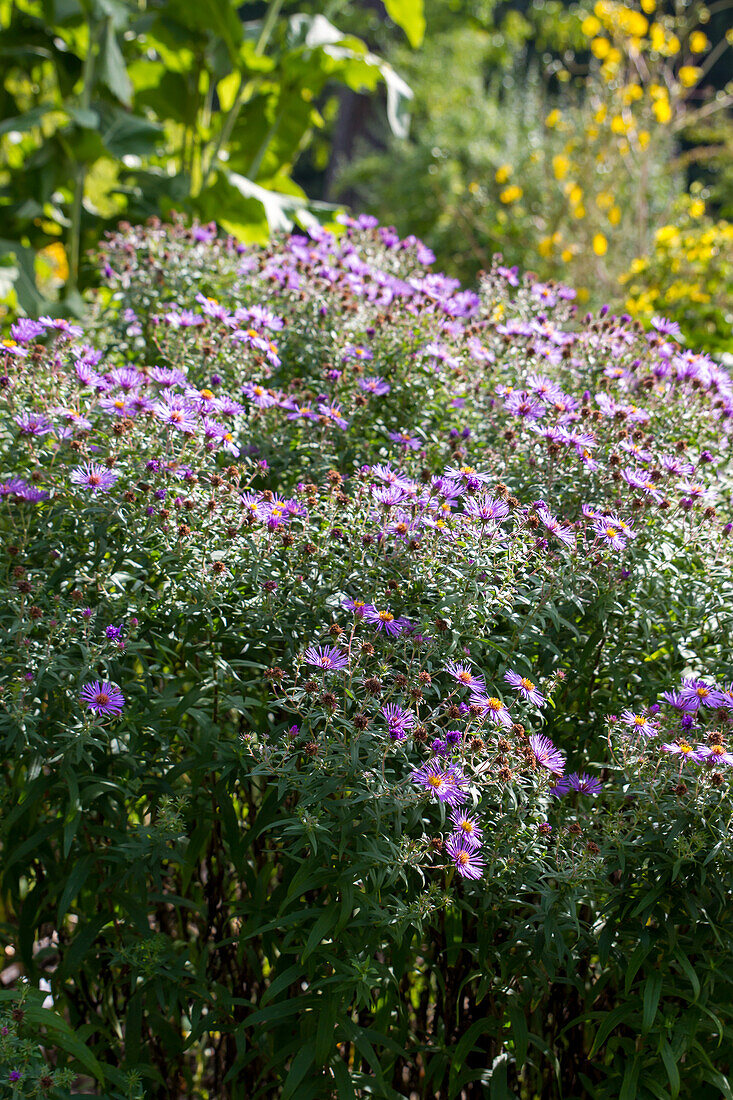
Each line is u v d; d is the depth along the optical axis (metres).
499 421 2.90
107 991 2.47
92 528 2.33
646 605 2.50
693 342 4.84
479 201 8.73
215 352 2.91
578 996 2.46
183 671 2.47
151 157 6.00
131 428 2.42
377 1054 2.42
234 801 2.55
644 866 2.12
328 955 2.07
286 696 2.12
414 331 3.11
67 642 2.21
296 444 2.83
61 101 5.83
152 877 2.38
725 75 11.55
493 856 2.08
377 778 2.05
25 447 2.44
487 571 2.29
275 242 3.82
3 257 4.78
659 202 8.25
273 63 5.60
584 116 8.03
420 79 12.05
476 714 2.12
